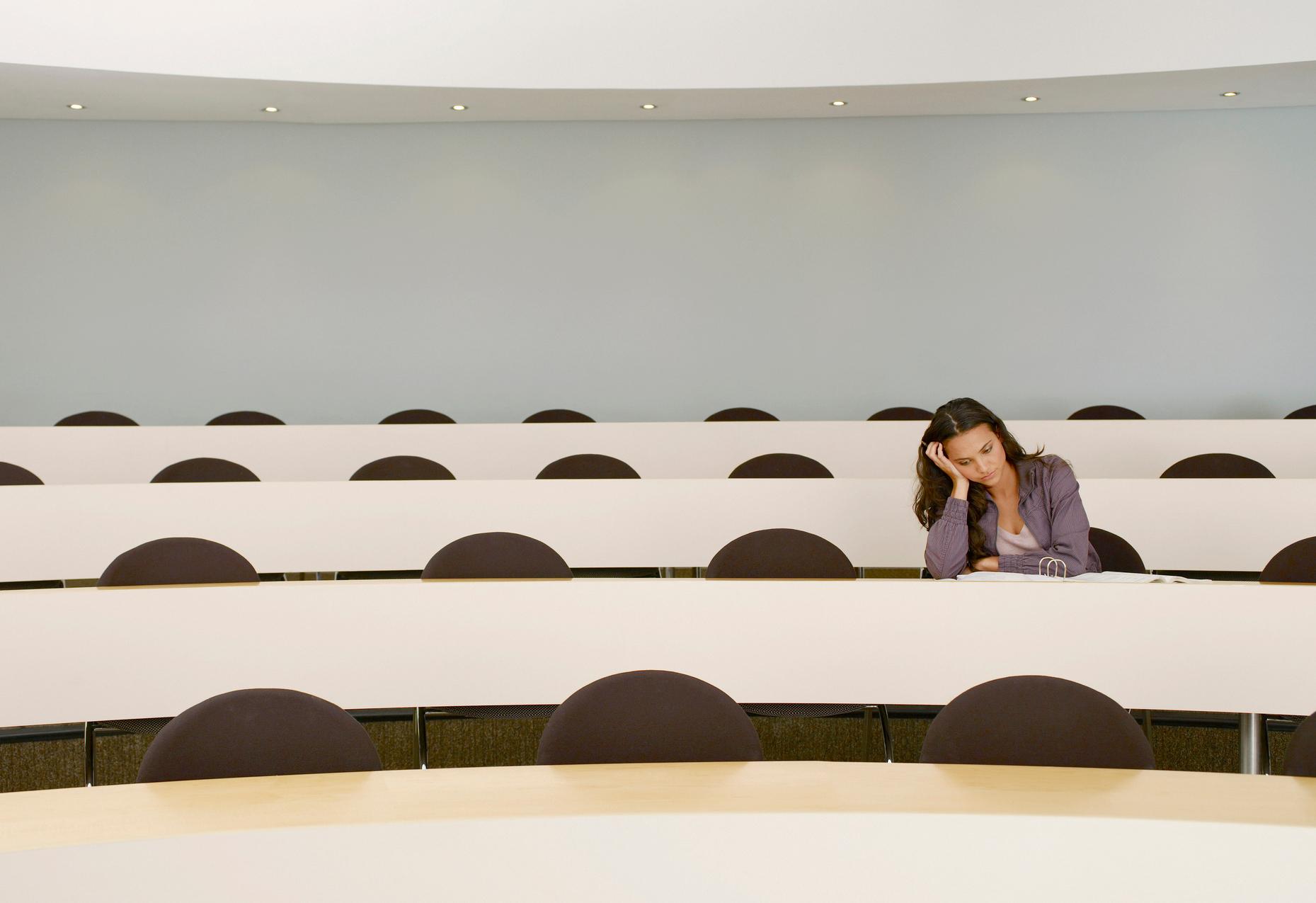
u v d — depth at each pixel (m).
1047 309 6.89
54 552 3.55
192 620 2.47
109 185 6.79
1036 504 2.92
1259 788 1.47
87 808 1.39
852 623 2.54
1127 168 6.79
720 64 5.75
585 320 7.02
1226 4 5.37
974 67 5.65
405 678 2.53
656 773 1.54
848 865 1.21
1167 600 2.48
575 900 1.19
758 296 6.99
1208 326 6.81
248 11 5.45
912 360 6.98
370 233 6.95
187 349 6.91
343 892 1.16
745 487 3.82
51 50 5.15
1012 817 1.21
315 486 3.69
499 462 4.98
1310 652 2.45
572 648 2.55
